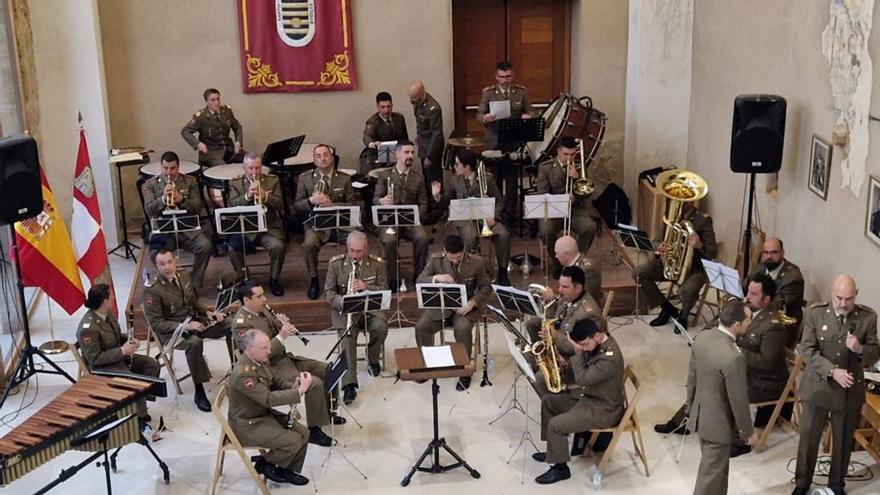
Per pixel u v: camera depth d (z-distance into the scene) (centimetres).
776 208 1010
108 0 1225
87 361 851
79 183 977
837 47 869
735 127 944
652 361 970
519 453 828
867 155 825
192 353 893
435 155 1240
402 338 1027
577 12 1283
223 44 1254
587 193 1066
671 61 1218
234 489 791
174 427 877
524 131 1109
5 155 839
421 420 880
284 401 759
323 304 1040
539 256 1145
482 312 942
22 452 680
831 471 748
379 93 1232
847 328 731
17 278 891
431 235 1195
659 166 1252
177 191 1049
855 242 851
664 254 1012
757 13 1027
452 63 1302
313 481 798
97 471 816
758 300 802
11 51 1120
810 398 734
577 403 781
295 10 1245
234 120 1238
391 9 1259
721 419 714
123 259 1230
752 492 771
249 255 1146
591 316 841
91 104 1206
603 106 1296
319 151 1057
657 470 802
